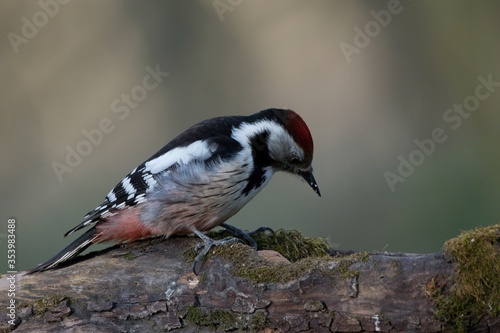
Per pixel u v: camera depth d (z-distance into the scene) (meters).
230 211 7.48
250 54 12.72
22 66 12.62
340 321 5.63
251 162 7.47
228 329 5.94
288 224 12.12
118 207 7.21
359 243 11.97
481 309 5.32
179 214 7.22
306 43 12.78
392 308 5.51
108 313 6.09
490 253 5.35
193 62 12.66
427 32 12.21
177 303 6.05
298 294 5.73
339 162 12.38
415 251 11.49
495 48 11.88
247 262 6.08
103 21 12.76
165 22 12.64
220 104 12.68
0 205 12.17
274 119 7.86
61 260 6.76
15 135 12.47
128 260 6.52
